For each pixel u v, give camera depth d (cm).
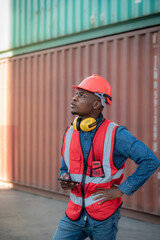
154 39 481
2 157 777
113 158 197
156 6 473
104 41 549
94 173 198
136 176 193
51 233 426
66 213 211
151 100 485
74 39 602
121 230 443
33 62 697
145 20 488
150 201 478
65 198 617
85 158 202
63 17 621
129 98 513
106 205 198
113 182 203
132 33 507
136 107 503
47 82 662
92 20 565
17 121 741
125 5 513
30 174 696
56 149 638
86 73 582
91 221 200
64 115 625
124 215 514
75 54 604
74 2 598
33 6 688
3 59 779
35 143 686
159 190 469
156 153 479
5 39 764
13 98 754
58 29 632
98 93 206
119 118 527
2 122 784
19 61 734
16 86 744
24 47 715
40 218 498
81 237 211
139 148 191
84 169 202
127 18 510
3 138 777
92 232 203
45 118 667
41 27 669
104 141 198
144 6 487
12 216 509
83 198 203
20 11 721
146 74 490
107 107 542
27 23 704
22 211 540
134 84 506
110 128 200
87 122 197
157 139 478
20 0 721
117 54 529
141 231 440
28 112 709
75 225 206
